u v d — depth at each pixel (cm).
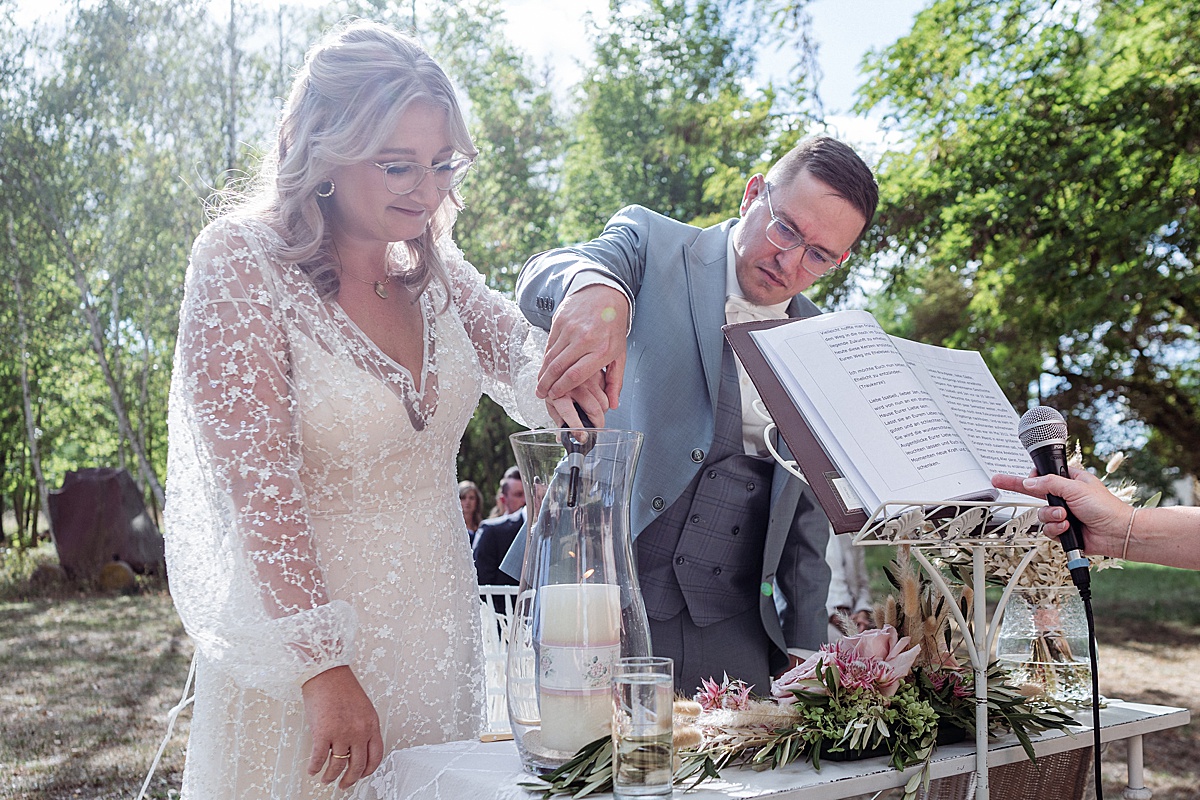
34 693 724
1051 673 176
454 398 172
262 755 152
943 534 135
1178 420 1189
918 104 1066
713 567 196
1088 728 161
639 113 1767
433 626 167
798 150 191
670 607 195
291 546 140
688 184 1762
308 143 149
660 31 1664
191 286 148
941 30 1041
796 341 139
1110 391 1198
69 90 1653
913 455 131
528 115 1912
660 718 113
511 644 133
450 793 130
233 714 152
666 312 194
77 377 1880
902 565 161
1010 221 972
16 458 2034
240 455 141
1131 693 753
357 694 140
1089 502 138
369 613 158
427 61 150
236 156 1631
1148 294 904
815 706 141
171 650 911
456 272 192
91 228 1716
